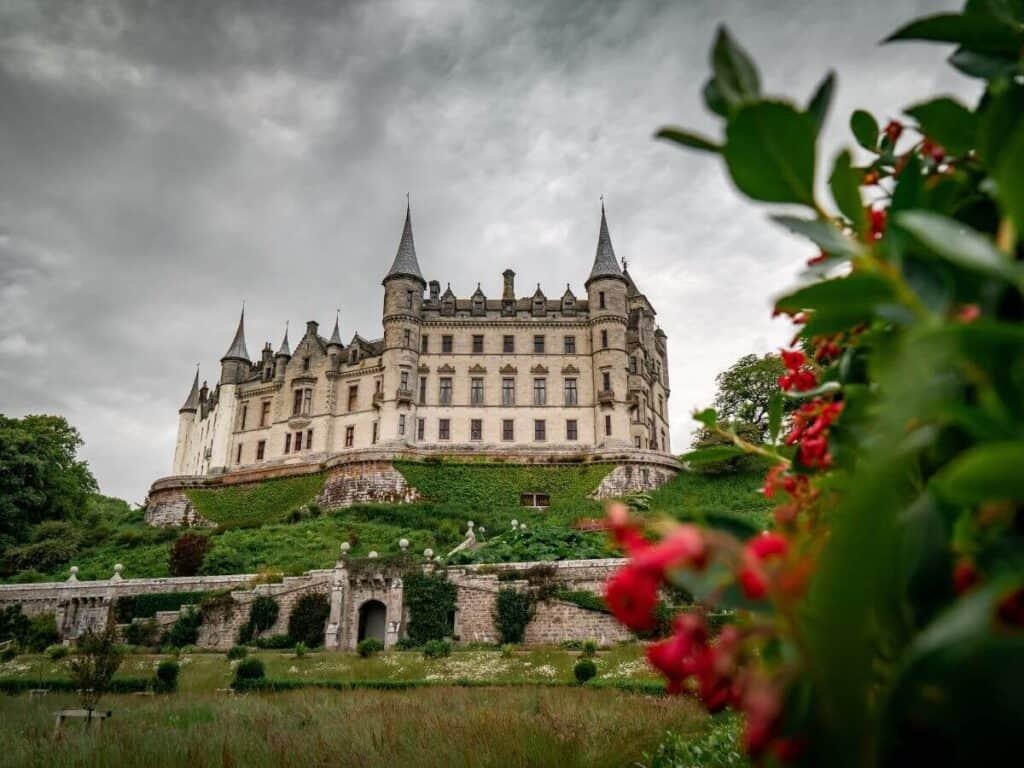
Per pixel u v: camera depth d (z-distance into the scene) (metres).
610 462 49.69
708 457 2.11
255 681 19.06
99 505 77.25
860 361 1.77
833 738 0.83
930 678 0.70
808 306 1.20
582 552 32.06
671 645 0.97
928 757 0.76
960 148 1.42
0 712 14.38
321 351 60.78
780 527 1.51
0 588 33.84
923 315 0.98
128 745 9.47
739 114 0.85
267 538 41.84
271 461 58.59
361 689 18.48
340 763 8.20
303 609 29.69
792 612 0.85
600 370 54.16
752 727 0.87
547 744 8.12
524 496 49.22
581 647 25.67
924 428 1.00
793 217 1.09
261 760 8.46
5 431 48.78
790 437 2.04
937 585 0.93
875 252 1.08
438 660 23.36
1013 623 0.77
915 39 1.41
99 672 14.82
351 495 49.59
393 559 29.44
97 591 33.19
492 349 56.03
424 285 58.38
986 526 0.98
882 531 0.82
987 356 0.80
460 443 53.25
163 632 30.52
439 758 7.91
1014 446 0.62
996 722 0.63
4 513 45.72
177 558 36.94
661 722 9.91
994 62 1.40
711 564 0.99
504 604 27.80
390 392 53.75
